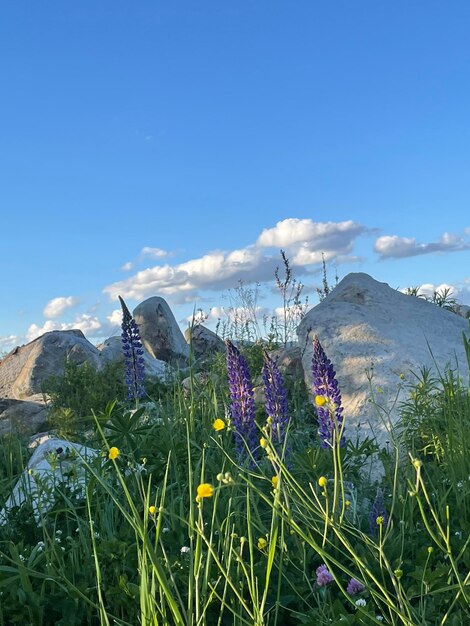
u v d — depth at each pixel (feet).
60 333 13.61
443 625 2.80
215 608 3.05
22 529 4.51
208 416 6.07
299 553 3.44
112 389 10.01
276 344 11.22
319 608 3.01
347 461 5.08
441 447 5.16
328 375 4.85
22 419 10.28
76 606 3.21
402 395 7.09
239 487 4.30
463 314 11.32
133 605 3.13
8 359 14.79
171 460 4.93
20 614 3.18
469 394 5.50
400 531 3.89
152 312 16.98
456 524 4.00
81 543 3.95
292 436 6.51
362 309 8.55
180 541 3.67
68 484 5.06
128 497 2.77
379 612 3.03
